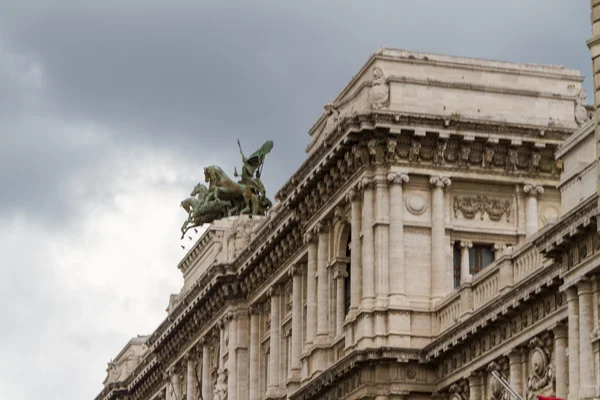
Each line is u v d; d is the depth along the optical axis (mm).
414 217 132000
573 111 136250
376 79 133250
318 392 137250
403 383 127188
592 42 93562
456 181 133500
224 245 180500
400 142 131875
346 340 133750
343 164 135875
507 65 136875
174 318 195750
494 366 117188
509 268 116188
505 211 134500
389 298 129625
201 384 186250
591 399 96562
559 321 106312
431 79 134250
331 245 142000
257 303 170250
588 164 101125
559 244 100625
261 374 168250
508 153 134000
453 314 125812
